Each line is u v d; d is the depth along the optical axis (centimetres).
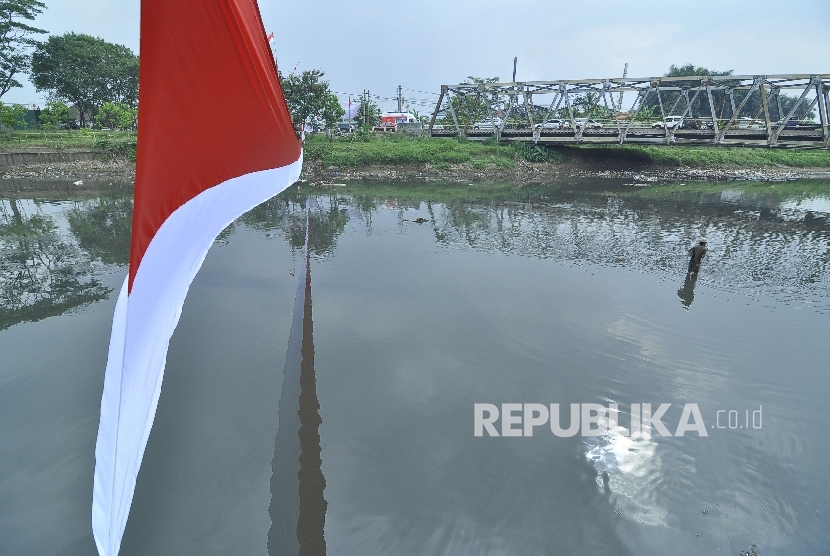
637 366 866
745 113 6081
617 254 1576
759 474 619
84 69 4888
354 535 509
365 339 937
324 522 521
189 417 679
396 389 775
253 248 1522
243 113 247
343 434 664
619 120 3950
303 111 3838
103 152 3250
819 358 904
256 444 631
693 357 902
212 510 527
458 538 514
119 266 1330
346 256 1491
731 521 549
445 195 2748
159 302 162
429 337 957
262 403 717
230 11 227
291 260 1411
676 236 1838
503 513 547
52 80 4759
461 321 1035
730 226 2020
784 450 663
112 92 5228
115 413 135
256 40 288
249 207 247
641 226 2003
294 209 2219
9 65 4169
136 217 151
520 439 669
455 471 606
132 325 144
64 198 2328
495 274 1354
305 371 813
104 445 133
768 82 3019
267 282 1217
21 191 2473
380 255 1510
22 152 2994
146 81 160
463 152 3856
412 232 1831
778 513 562
